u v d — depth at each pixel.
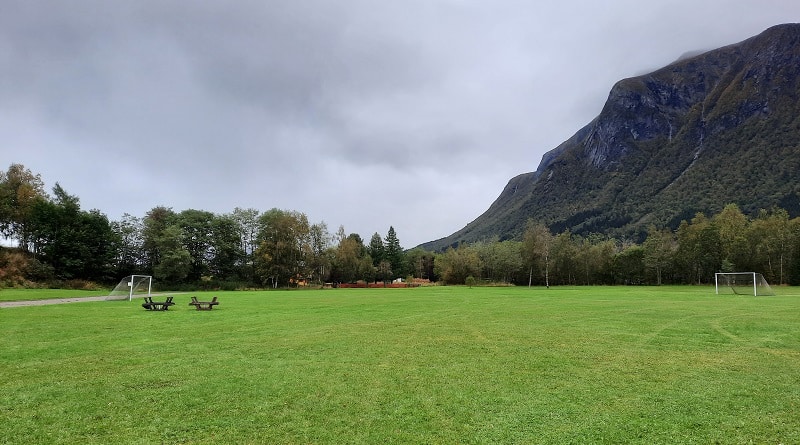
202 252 98.44
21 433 8.20
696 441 7.85
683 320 24.75
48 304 36.66
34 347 16.50
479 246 138.25
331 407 9.64
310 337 19.00
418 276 162.00
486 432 8.26
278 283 105.25
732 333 19.83
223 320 25.48
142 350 16.03
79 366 13.46
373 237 142.12
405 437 8.01
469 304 38.03
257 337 19.02
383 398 10.27
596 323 23.64
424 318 26.44
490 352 15.64
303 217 110.44
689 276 108.94
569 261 120.25
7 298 44.38
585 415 9.17
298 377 12.16
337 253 120.31
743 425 8.59
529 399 10.23
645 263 109.44
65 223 82.31
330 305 37.34
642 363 13.87
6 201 80.81
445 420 8.87
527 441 7.86
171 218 97.69
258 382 11.65
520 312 30.02
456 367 13.36
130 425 8.61
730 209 106.38
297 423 8.70
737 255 95.44
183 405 9.77
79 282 77.56
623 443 7.79
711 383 11.55
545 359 14.46
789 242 91.75
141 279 64.94
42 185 88.56
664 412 9.34
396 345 17.05
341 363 13.91
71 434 8.17
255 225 110.75
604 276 119.38
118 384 11.46
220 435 8.12
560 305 36.06
